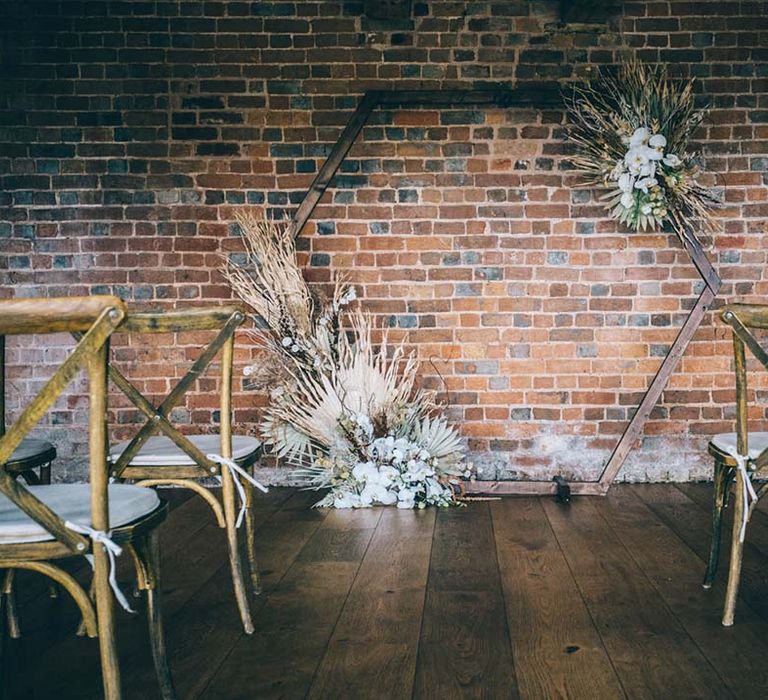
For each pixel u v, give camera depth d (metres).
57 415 4.40
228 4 4.36
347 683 2.03
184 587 2.79
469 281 4.38
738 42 4.32
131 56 4.36
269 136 4.38
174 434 2.23
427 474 3.94
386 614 2.50
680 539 3.33
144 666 2.15
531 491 4.16
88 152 4.38
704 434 4.39
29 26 4.35
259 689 2.00
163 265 4.39
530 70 4.34
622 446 4.31
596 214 4.34
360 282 4.40
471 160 4.36
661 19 4.32
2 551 1.58
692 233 4.29
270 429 4.31
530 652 2.20
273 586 2.78
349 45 4.36
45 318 1.45
